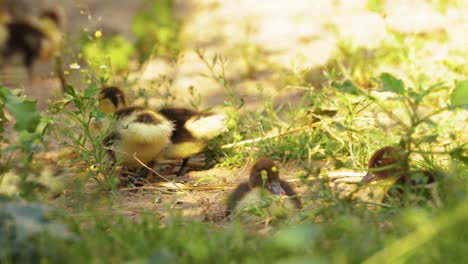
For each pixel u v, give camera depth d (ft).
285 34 72.84
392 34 60.80
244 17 79.66
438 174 28.76
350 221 24.93
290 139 42.29
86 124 36.29
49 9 71.92
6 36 64.18
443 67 53.47
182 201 35.32
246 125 41.93
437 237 23.18
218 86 58.75
